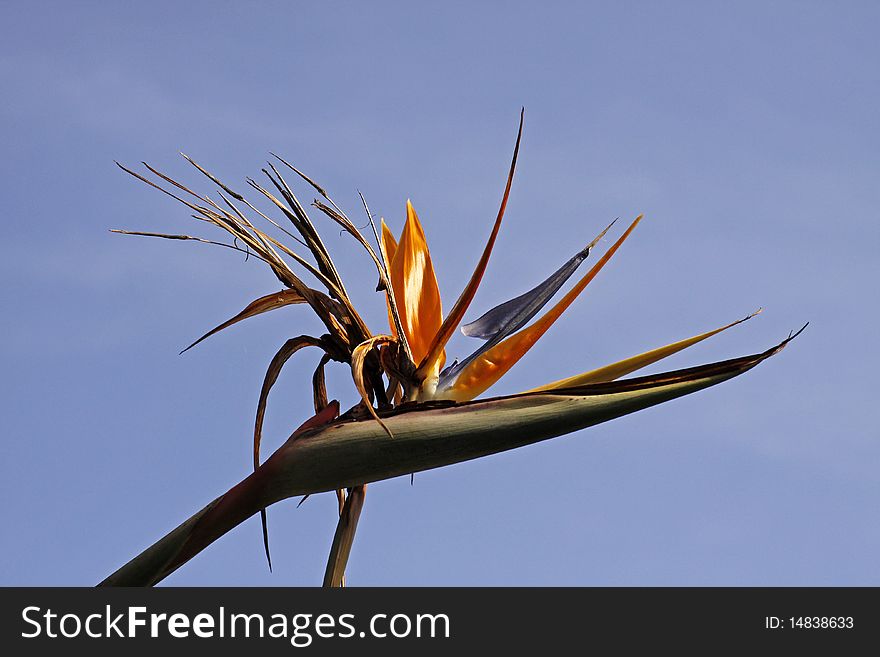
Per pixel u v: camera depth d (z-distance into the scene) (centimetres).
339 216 89
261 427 88
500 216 87
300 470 84
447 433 84
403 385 88
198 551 85
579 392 84
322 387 88
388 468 84
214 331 89
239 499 84
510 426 83
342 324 88
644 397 83
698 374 83
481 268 87
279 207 87
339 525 88
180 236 86
